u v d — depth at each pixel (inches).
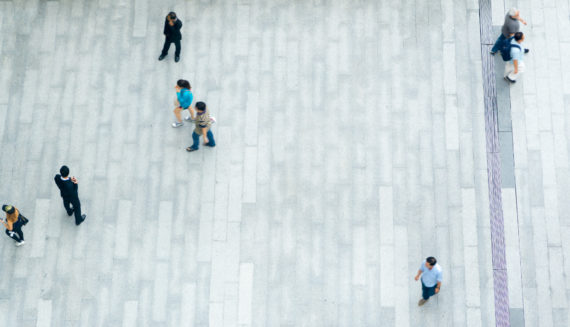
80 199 550.3
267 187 552.4
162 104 577.9
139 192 552.7
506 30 551.2
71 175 556.1
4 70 588.4
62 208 549.3
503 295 519.8
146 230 542.6
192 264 533.0
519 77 575.8
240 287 526.9
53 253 535.8
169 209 548.1
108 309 522.3
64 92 581.3
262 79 582.2
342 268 529.7
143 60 591.5
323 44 592.1
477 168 551.5
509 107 567.5
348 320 517.3
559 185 545.6
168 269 531.8
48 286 527.5
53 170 558.9
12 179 556.1
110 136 568.4
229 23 601.0
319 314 519.2
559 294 519.2
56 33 600.7
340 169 555.2
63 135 568.7
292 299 523.2
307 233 539.2
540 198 542.6
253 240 538.9
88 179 556.1
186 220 544.7
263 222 543.2
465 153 555.8
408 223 539.5
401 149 558.6
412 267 528.4
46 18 604.4
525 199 542.6
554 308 516.4
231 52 591.8
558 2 597.0
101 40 598.2
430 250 532.1
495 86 574.2
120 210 548.1
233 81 582.2
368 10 601.6
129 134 569.0
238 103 575.5
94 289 526.9
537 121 562.6
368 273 527.8
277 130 567.2
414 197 546.0
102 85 583.5
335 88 577.9
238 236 540.1
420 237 535.5
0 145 565.3
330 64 585.3
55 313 521.0
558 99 568.4
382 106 571.5
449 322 514.9
